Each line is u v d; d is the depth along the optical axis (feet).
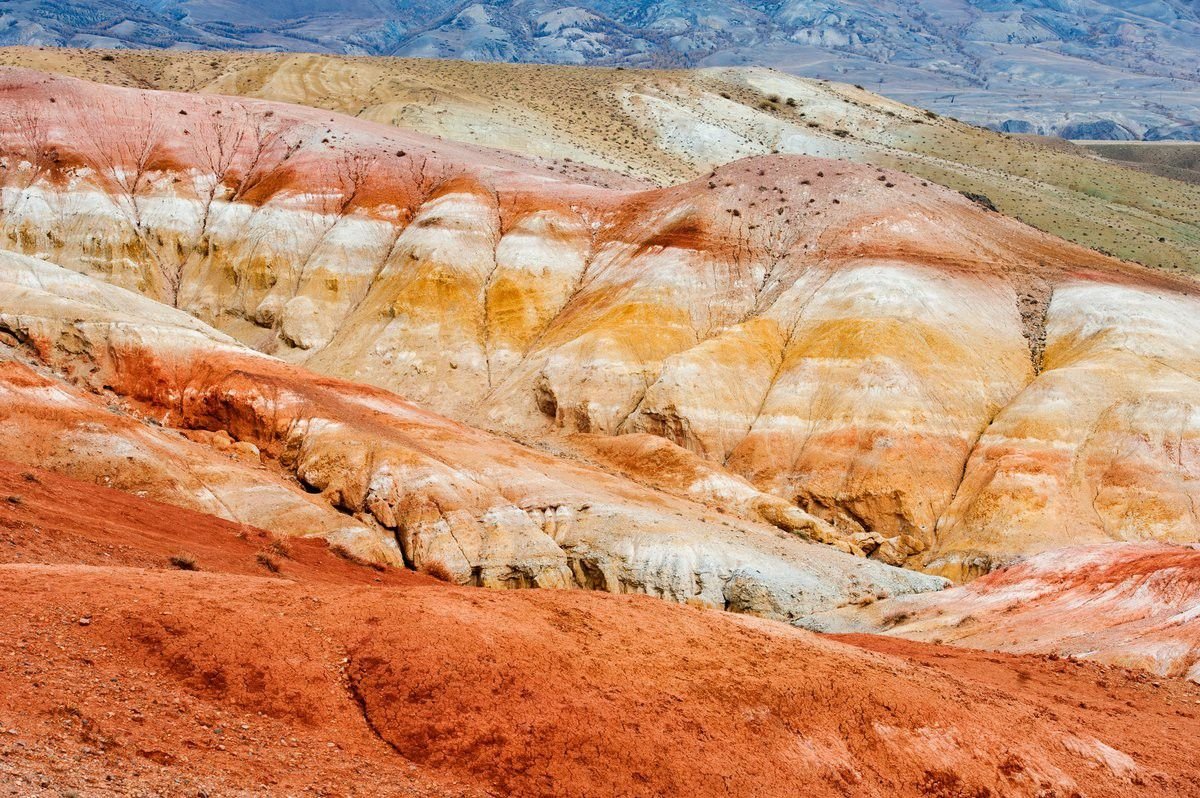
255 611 67.21
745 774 66.08
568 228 368.27
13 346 197.57
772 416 271.90
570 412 291.79
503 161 456.04
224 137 417.90
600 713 66.08
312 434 188.03
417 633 67.82
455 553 171.94
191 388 197.57
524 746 62.03
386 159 405.59
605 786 61.67
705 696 71.56
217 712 57.47
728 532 201.36
